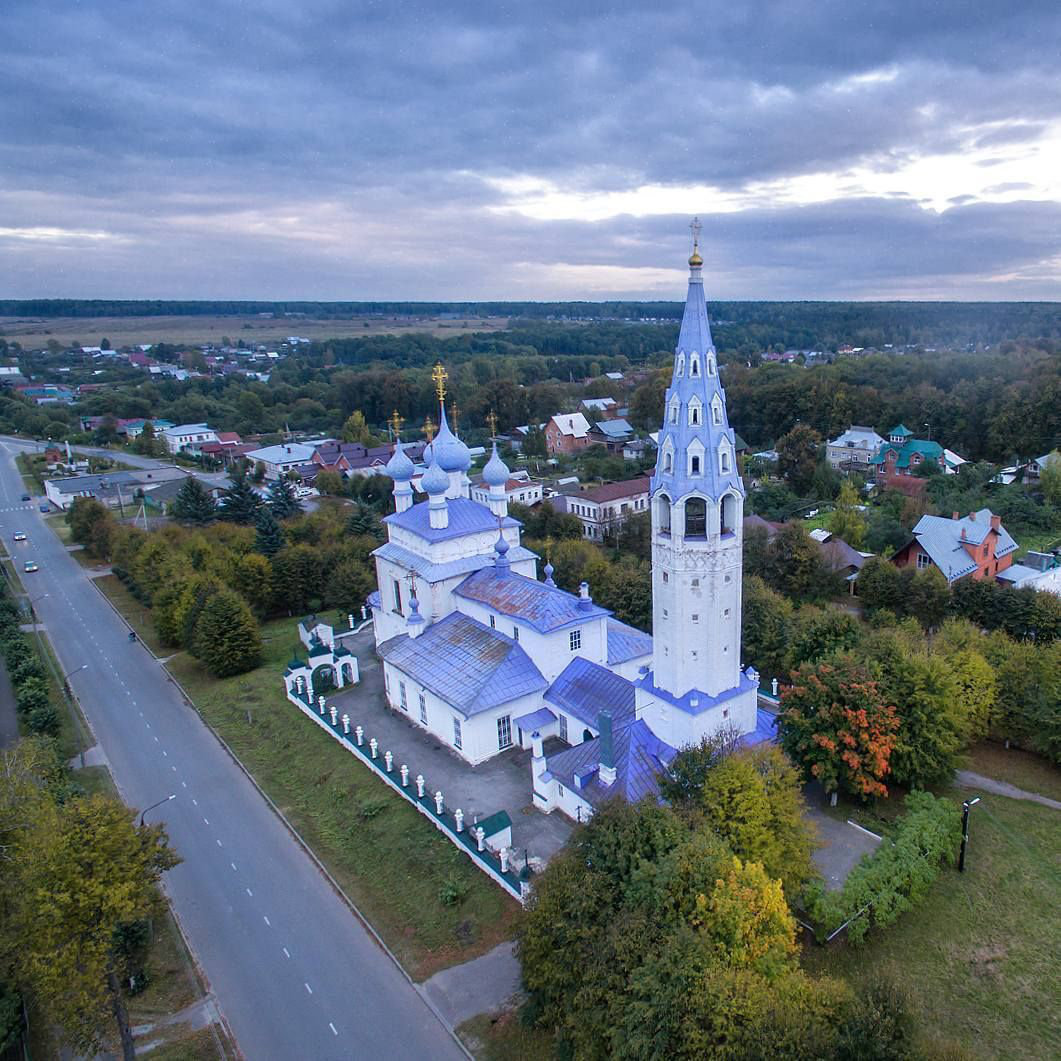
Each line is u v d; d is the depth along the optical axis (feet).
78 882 118.21
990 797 191.42
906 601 300.20
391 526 269.85
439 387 275.39
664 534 167.94
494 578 241.35
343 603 338.34
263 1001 140.67
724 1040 103.35
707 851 123.75
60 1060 129.90
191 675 284.61
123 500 586.04
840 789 187.93
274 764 219.61
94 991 118.42
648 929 114.62
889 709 176.96
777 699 235.81
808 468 533.14
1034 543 407.23
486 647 223.51
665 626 171.94
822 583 336.49
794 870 143.43
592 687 207.10
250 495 488.02
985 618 278.46
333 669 261.03
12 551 474.90
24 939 118.21
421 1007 137.59
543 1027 128.77
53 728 238.48
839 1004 105.60
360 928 157.38
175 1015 138.51
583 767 180.14
